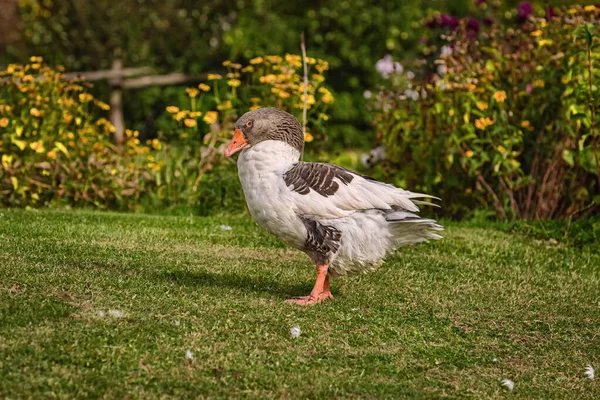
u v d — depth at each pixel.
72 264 7.97
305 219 7.15
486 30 13.74
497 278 9.06
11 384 5.29
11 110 12.15
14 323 6.13
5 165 11.96
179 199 12.75
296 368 6.03
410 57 20.66
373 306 7.64
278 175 7.19
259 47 20.72
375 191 7.24
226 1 21.08
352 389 5.81
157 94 20.83
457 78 12.39
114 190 12.53
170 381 5.59
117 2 19.81
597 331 7.55
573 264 9.91
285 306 7.23
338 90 21.86
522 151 12.33
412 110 13.23
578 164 12.05
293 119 7.43
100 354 5.81
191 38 20.67
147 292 7.18
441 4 21.22
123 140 13.10
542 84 11.94
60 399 5.22
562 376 6.51
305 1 21.42
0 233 9.25
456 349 6.77
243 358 6.05
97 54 20.28
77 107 12.75
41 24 20.22
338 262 7.33
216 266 8.61
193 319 6.64
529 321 7.66
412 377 6.14
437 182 12.77
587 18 12.27
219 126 12.94
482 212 12.34
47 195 12.39
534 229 11.45
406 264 9.30
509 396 6.04
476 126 11.88
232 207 12.59
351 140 21.48
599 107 11.37
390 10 21.09
